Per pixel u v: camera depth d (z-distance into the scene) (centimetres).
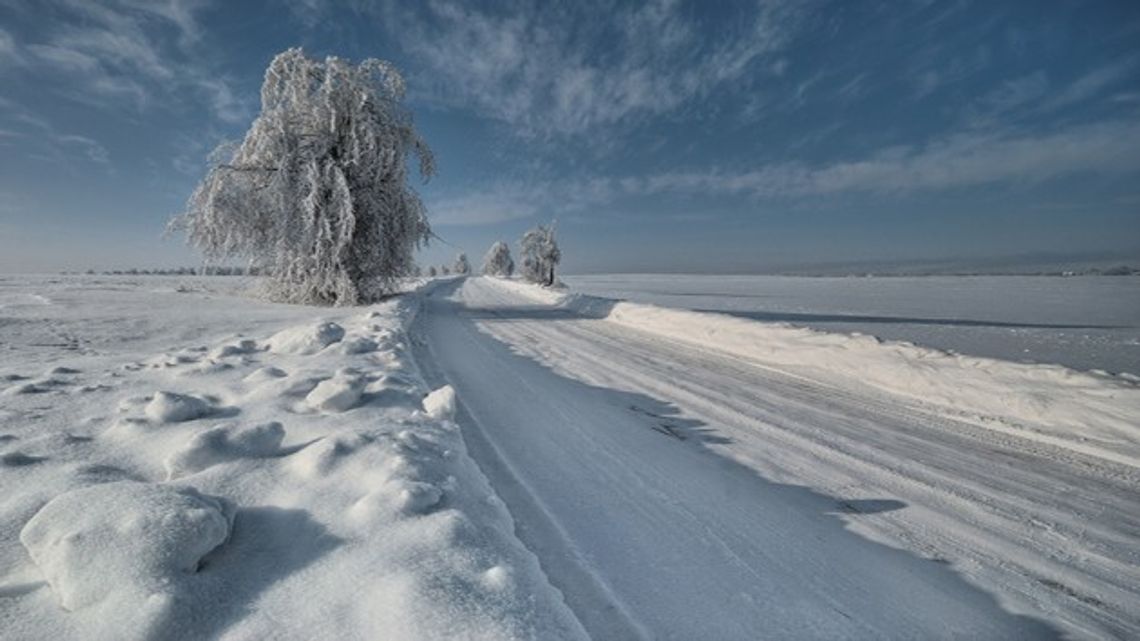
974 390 581
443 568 196
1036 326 1983
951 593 255
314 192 1524
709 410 581
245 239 1636
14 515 230
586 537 290
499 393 618
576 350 990
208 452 281
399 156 1689
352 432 319
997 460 435
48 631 164
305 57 1616
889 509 343
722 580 257
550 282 5134
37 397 436
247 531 224
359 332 862
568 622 190
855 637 221
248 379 502
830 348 796
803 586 255
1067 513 341
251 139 1592
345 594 183
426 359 818
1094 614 242
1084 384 514
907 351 704
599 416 543
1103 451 442
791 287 6806
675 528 307
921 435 499
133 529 190
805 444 470
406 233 1755
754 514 330
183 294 1834
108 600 171
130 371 552
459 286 4303
